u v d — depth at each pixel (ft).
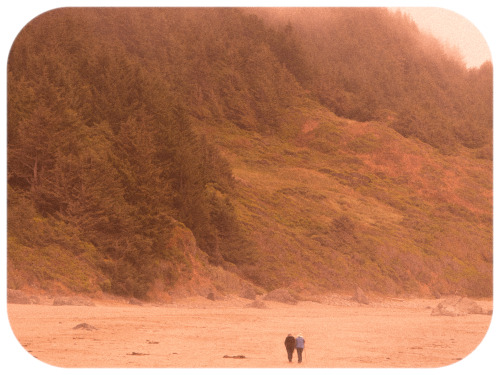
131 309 122.42
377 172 374.84
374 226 291.38
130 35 328.90
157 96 234.99
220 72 385.70
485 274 274.57
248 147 369.71
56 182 147.33
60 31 252.42
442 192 353.92
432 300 237.66
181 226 177.88
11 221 131.54
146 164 169.58
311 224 273.75
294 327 107.14
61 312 103.35
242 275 198.49
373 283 235.40
